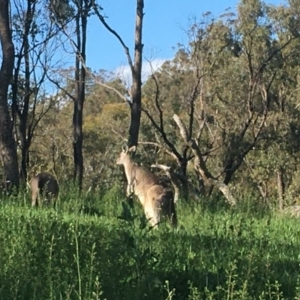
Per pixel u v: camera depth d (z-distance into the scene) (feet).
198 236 27.53
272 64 121.80
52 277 19.02
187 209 45.39
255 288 19.75
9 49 60.34
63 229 25.89
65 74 89.81
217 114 117.60
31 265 20.48
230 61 120.26
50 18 86.17
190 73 113.29
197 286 19.80
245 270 21.03
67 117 133.08
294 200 92.89
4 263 20.35
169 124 120.98
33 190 43.21
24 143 85.10
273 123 118.42
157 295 18.30
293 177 124.06
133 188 41.93
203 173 72.23
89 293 17.48
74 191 47.88
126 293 18.04
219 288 17.97
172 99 123.95
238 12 122.93
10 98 90.68
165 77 124.36
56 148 126.82
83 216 36.19
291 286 20.89
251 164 123.85
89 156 151.12
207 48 107.24
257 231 34.14
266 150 121.29
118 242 22.03
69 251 21.86
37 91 89.51
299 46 123.54
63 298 17.63
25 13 85.10
